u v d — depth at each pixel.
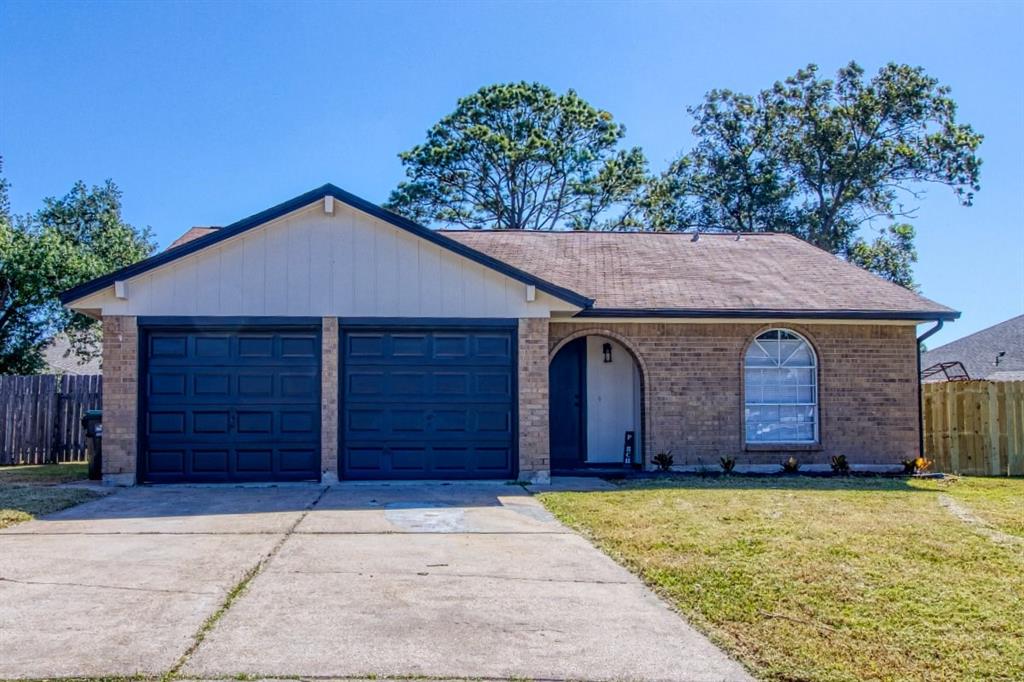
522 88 34.06
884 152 33.03
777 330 14.41
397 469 12.29
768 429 14.44
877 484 12.56
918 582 6.34
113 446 11.79
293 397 12.15
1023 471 15.45
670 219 35.88
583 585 6.29
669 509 9.56
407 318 12.29
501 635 5.11
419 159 33.69
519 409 12.41
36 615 5.36
